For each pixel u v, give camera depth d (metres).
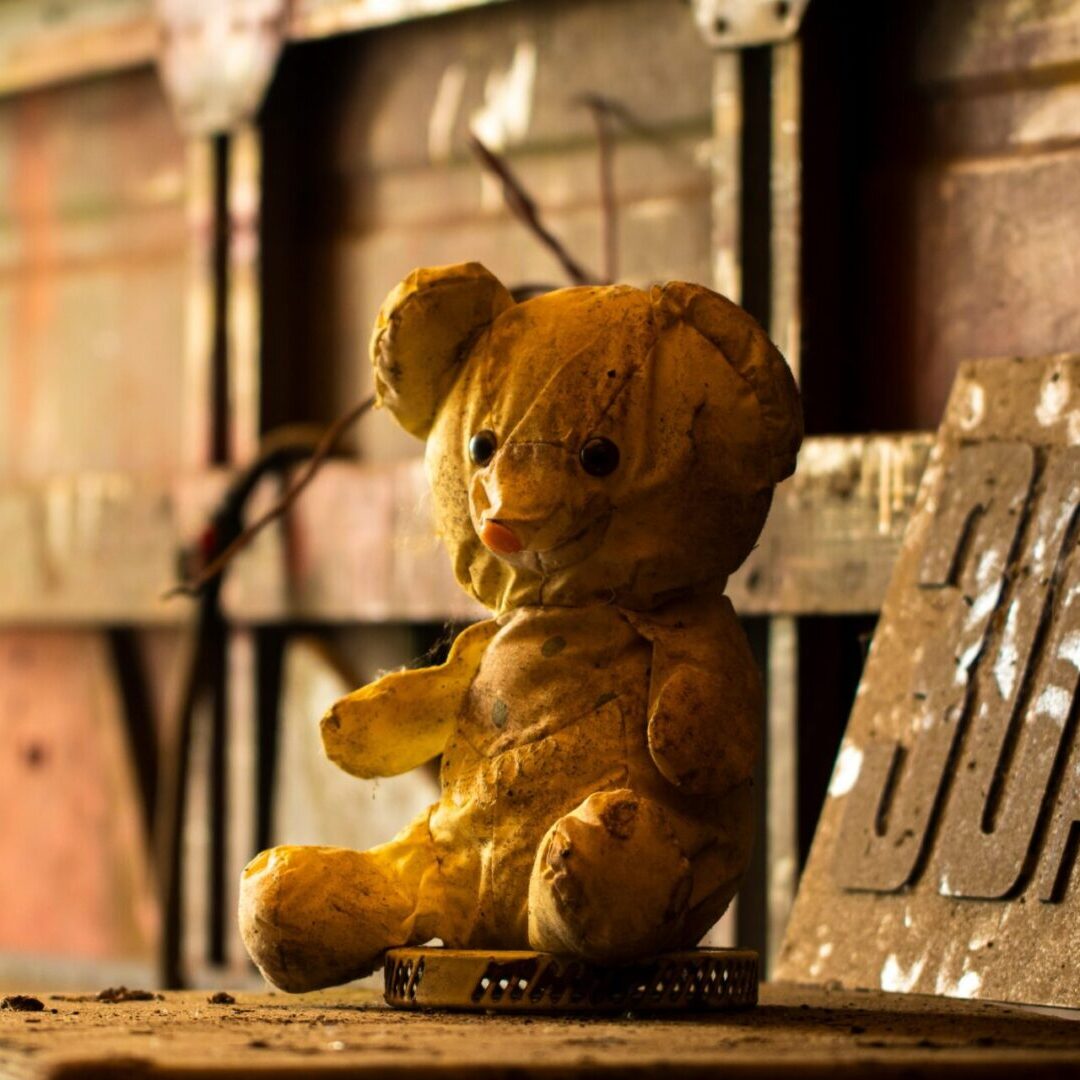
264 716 4.49
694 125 3.83
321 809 4.36
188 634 4.43
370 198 4.43
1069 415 2.83
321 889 2.24
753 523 2.30
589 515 2.22
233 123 4.54
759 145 3.51
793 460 2.32
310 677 4.40
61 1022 2.11
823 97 3.47
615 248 3.93
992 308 3.31
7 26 5.17
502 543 2.20
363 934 2.24
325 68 4.50
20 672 5.09
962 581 2.84
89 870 4.91
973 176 3.35
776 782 3.39
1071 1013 2.55
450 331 2.33
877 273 3.47
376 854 2.32
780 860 3.37
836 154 3.49
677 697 2.17
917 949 2.62
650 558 2.24
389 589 4.15
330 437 3.39
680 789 2.18
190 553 4.43
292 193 4.54
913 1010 2.35
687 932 2.21
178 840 4.38
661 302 2.29
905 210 3.44
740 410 2.25
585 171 4.02
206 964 4.55
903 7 3.46
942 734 2.75
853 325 3.50
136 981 4.67
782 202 3.44
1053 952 2.46
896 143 3.46
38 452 5.18
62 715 4.98
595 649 2.25
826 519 3.32
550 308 2.32
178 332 4.86
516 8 4.12
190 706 4.40
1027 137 3.29
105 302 5.03
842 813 2.82
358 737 2.33
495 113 4.16
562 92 4.04
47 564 4.91
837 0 3.49
